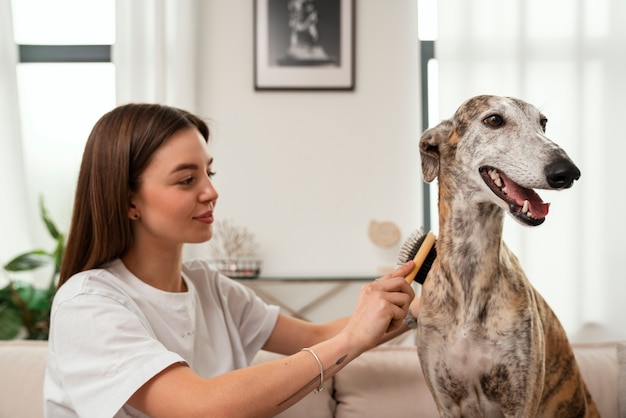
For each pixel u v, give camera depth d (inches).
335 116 148.1
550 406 52.4
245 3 148.2
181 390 41.6
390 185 147.8
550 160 41.9
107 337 44.0
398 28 147.3
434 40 145.6
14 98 145.8
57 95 150.6
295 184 148.6
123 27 142.1
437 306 47.1
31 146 150.3
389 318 46.2
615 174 137.8
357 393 63.5
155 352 43.1
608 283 136.9
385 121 147.8
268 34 147.2
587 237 137.5
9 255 145.3
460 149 47.3
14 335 129.3
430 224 144.3
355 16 147.3
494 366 45.4
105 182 49.8
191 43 142.8
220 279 62.8
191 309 54.9
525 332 45.1
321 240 148.3
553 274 137.5
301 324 63.7
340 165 148.2
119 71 141.9
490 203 45.8
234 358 59.2
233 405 41.2
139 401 42.8
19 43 149.9
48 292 132.7
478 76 139.3
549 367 51.4
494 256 45.8
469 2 139.2
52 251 148.3
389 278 48.3
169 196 49.4
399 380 63.9
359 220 148.1
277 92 148.2
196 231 50.9
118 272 51.9
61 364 45.2
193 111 142.9
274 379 42.8
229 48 148.3
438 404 49.3
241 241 147.3
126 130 49.6
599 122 138.3
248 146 148.6
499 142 45.0
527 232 137.5
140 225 51.8
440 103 139.4
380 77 147.6
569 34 138.9
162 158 49.3
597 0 138.7
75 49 149.9
